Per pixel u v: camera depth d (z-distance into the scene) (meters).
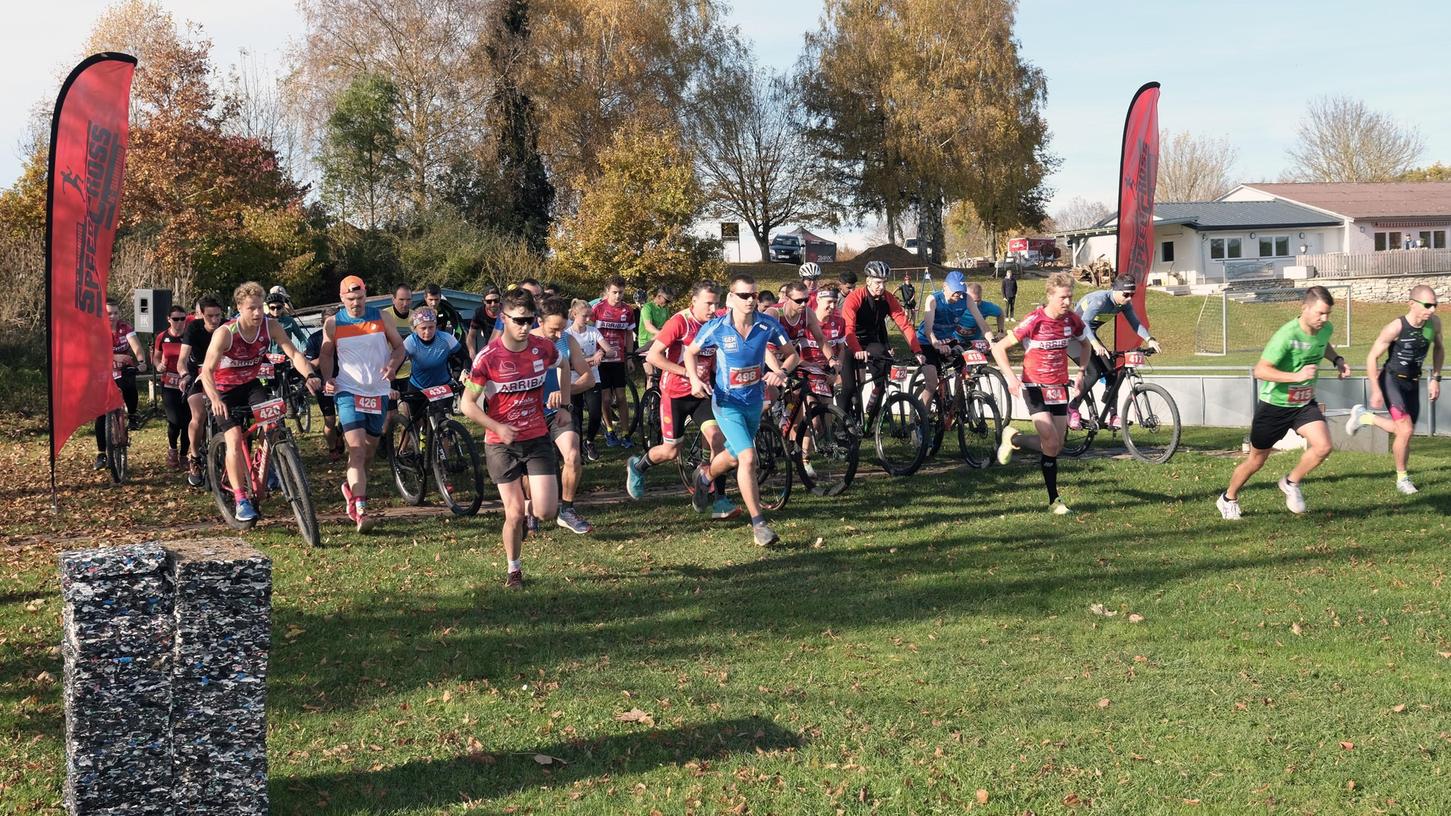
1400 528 8.13
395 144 45.78
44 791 4.10
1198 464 10.96
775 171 61.44
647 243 40.78
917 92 53.78
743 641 5.87
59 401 9.44
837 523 8.76
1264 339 35.66
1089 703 4.94
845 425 9.80
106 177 9.56
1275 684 5.16
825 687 5.19
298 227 38.94
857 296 11.12
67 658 3.55
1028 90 55.53
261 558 3.66
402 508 9.86
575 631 6.07
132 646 3.52
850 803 4.02
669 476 11.30
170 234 35.84
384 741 4.58
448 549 8.11
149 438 16.55
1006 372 9.07
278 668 5.46
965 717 4.80
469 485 10.25
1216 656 5.55
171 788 3.57
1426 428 13.39
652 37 50.16
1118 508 9.06
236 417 8.81
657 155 41.28
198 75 39.56
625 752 4.48
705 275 40.66
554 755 4.45
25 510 10.19
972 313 11.31
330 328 8.88
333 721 4.79
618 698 5.07
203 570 3.57
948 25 54.31
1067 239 64.06
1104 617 6.23
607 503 9.87
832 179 60.28
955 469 11.12
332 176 45.69
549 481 6.90
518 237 45.16
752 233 63.28
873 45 55.31
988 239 72.25
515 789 4.15
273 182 41.88
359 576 7.27
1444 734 4.55
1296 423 8.28
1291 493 8.62
